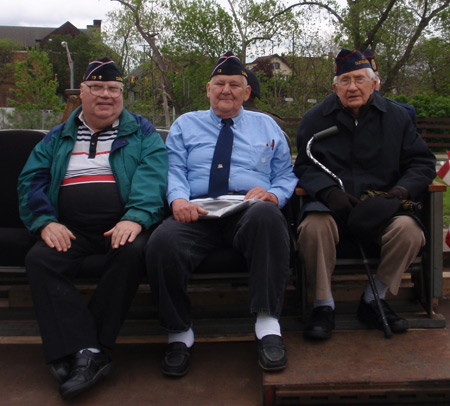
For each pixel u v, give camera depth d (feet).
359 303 8.98
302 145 9.18
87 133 8.49
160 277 7.26
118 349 8.22
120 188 8.14
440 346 7.60
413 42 58.75
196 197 8.68
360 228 7.73
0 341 8.44
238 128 8.91
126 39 84.94
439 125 58.34
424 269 8.46
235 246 7.68
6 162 9.28
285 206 9.06
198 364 7.74
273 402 6.77
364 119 8.72
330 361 7.23
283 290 7.48
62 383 6.91
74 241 7.84
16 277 8.86
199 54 69.26
